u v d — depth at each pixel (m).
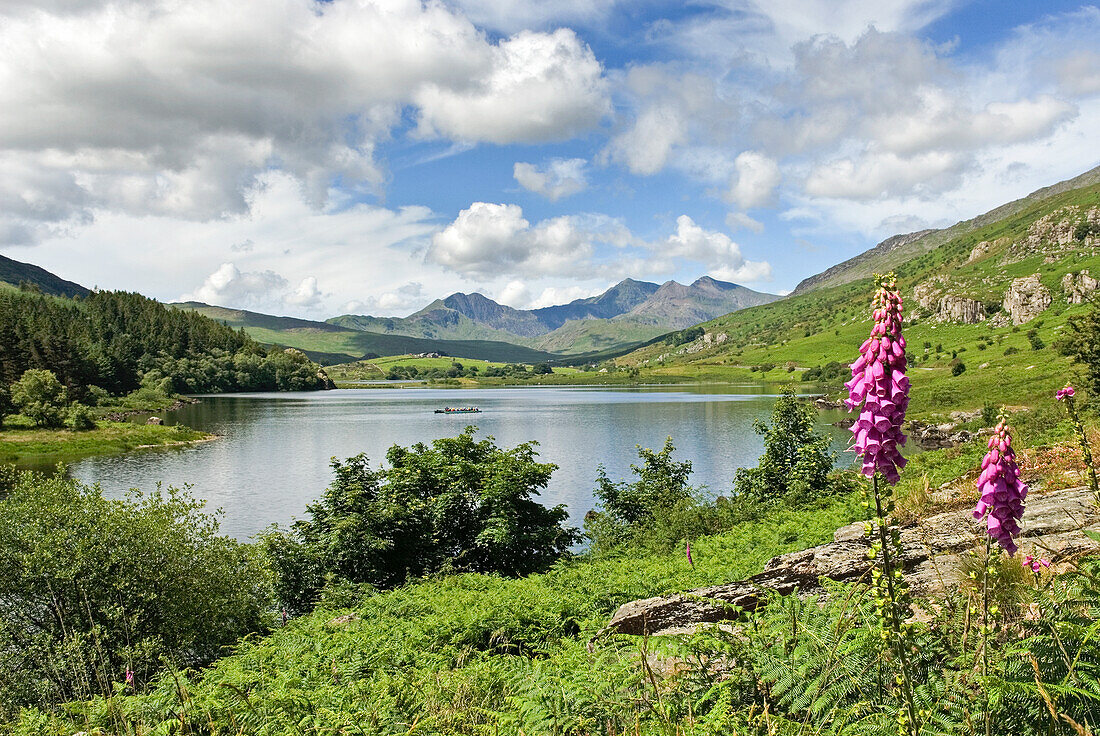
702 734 5.07
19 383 94.69
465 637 11.33
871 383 3.61
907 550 8.74
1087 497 9.30
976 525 9.38
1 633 14.74
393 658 10.62
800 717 5.24
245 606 18.27
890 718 4.26
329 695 8.65
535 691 6.85
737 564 13.88
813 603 6.41
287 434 88.19
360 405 153.50
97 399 129.12
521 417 112.19
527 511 24.06
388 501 22.70
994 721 4.11
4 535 15.70
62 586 15.35
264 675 9.98
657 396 174.75
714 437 75.38
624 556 21.95
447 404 157.00
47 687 13.69
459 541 24.17
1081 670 4.10
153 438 81.31
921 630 4.85
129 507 17.61
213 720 8.27
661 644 6.77
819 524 16.62
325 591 20.22
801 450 27.44
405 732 7.11
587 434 81.00
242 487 50.91
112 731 8.64
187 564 17.70
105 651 14.23
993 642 4.89
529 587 15.30
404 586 20.42
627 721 5.93
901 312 3.62
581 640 9.77
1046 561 5.88
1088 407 25.28
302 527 22.62
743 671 5.98
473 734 6.93
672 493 27.12
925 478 14.53
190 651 16.56
